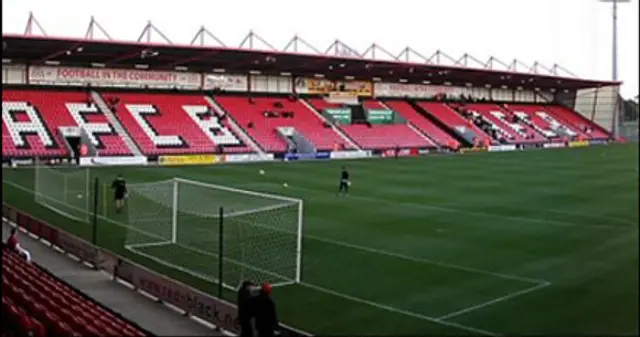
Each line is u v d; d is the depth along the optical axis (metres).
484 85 76.31
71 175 34.16
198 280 14.92
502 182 34.44
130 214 22.67
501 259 16.75
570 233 19.91
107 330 8.88
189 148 47.59
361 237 19.59
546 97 81.44
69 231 20.22
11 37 38.53
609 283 13.35
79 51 44.16
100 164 42.84
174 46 43.84
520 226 21.38
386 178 36.53
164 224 20.98
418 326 11.81
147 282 13.51
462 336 11.23
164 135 48.34
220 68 56.31
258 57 49.38
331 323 12.04
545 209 24.84
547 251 17.48
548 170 40.81
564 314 12.05
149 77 54.22
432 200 27.56
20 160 40.16
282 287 14.34
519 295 13.53
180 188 28.92
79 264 16.09
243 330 10.01
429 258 16.95
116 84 52.25
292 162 47.66
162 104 52.78
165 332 11.15
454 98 74.75
